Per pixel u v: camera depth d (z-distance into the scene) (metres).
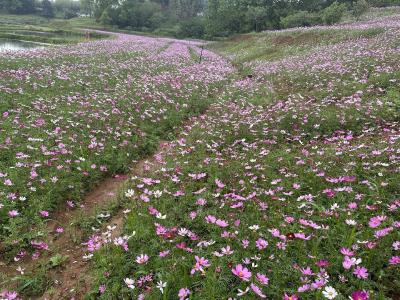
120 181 7.22
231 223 4.87
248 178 6.54
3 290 4.12
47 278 4.41
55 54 22.56
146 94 13.36
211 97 15.24
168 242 4.50
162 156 8.17
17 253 4.71
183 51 36.91
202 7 110.31
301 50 25.25
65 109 10.57
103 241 4.76
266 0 55.97
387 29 22.69
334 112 9.79
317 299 3.17
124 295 3.85
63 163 6.96
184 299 3.44
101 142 8.38
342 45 20.88
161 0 112.62
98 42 37.44
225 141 8.95
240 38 47.38
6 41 44.25
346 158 6.60
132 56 25.27
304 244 4.12
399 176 5.51
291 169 6.69
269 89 15.20
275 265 3.84
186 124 11.34
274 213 4.95
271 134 9.16
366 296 2.92
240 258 4.14
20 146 7.53
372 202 4.93
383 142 7.05
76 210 6.06
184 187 6.20
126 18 85.38
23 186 5.91
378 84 11.69
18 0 112.62
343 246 4.04
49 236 5.23
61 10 140.00
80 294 4.10
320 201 5.32
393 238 4.05
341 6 39.53
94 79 15.73
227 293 3.61
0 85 12.34
